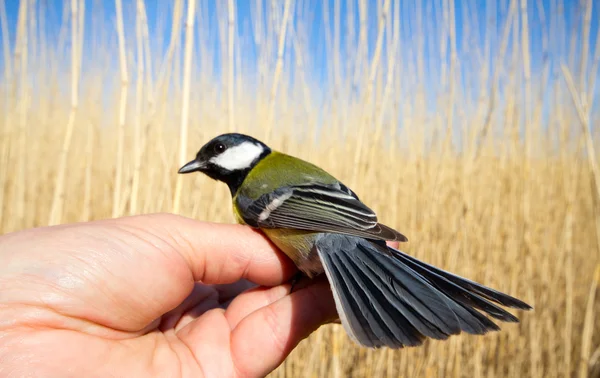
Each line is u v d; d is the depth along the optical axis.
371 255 0.13
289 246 0.14
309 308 0.13
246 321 0.12
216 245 0.13
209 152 0.17
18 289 0.10
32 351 0.10
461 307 0.11
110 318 0.11
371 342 0.10
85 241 0.11
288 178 0.16
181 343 0.12
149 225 0.12
